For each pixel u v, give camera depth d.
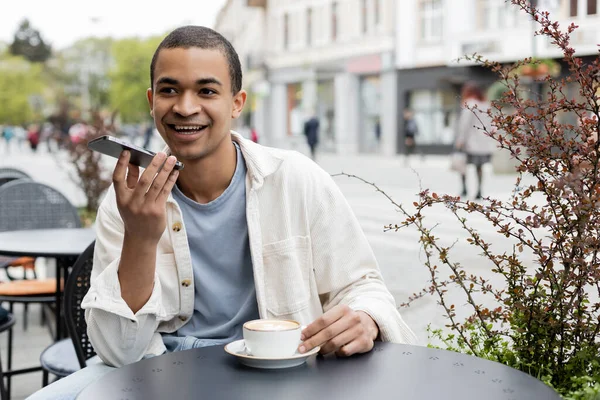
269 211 2.13
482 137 11.97
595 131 1.94
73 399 1.81
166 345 2.11
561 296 1.96
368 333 1.72
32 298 4.01
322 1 34.16
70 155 9.19
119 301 1.87
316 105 35.25
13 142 62.53
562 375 2.01
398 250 7.41
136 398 1.38
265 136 39.94
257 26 40.62
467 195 12.59
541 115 1.98
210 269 2.12
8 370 4.11
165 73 1.95
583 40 21.83
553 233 1.94
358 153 32.59
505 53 24.59
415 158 28.23
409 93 29.36
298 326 1.62
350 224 2.18
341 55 32.91
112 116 9.38
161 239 2.09
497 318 2.12
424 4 28.27
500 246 5.12
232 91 2.03
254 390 1.42
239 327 2.13
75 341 2.68
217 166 2.07
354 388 1.43
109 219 2.12
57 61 90.56
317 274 2.17
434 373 1.53
